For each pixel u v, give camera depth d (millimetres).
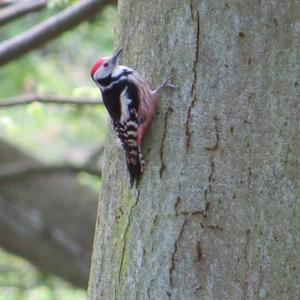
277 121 7285
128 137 7586
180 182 7422
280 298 7254
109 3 12555
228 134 7336
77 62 17938
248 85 7328
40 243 17297
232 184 7309
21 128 17234
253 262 7262
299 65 7305
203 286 7344
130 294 7629
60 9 14492
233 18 7348
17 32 16203
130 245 7656
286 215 7254
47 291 21625
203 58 7414
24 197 17281
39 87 16000
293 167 7258
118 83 7793
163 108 7516
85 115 18484
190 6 7465
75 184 17500
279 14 7301
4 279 20750
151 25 7691
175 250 7418
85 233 17219
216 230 7324
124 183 7805
